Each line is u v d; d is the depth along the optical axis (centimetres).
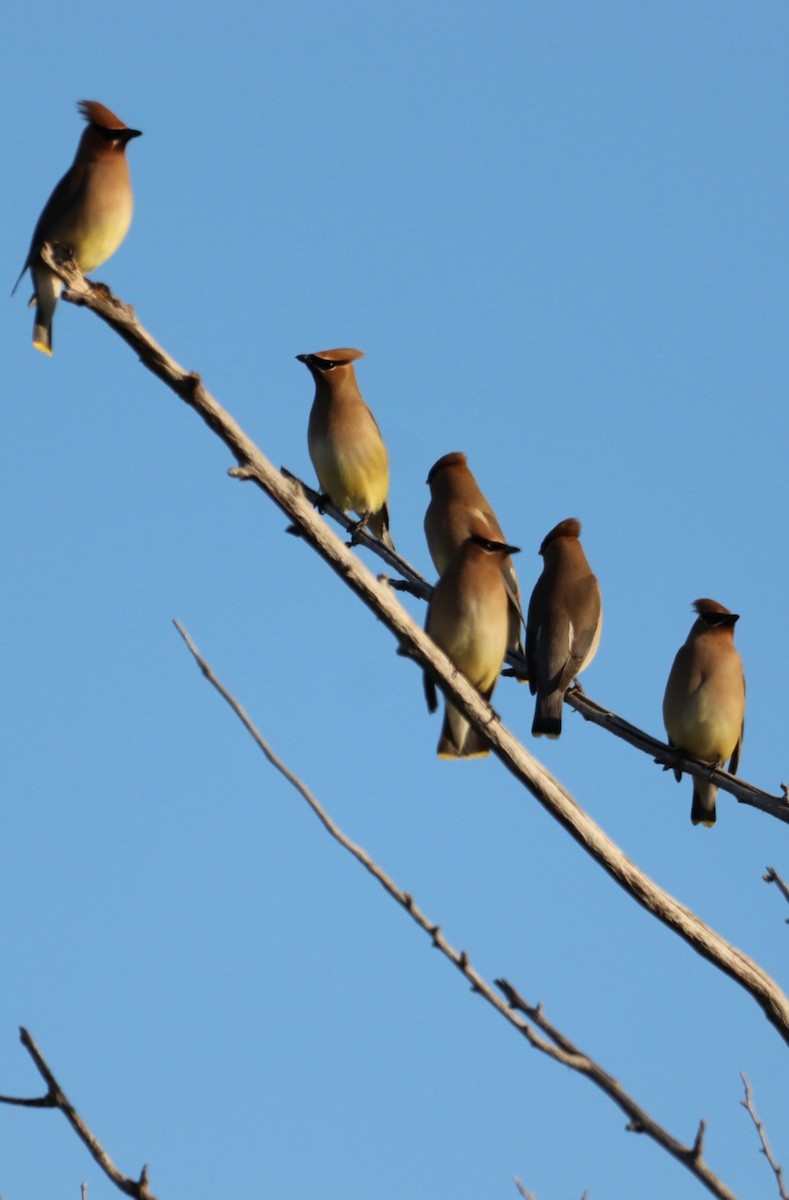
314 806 543
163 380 775
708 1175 493
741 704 1459
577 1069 509
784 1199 598
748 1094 613
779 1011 761
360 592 834
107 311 755
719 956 760
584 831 803
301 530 815
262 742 551
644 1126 501
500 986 525
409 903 525
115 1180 508
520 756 823
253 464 800
